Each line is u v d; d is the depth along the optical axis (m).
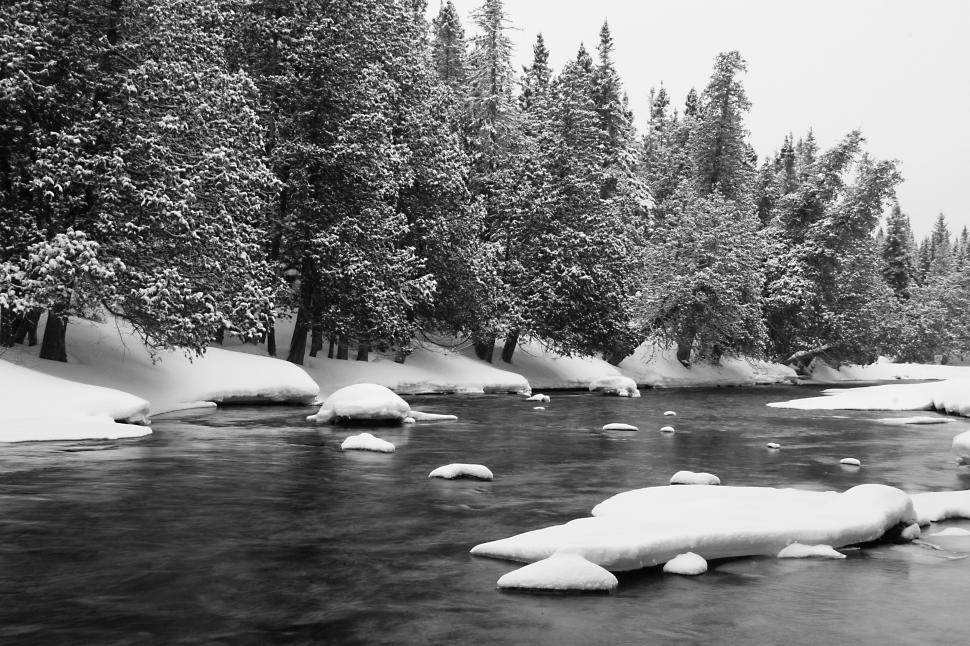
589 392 43.78
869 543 9.32
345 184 33.94
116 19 24.05
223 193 25.47
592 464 15.95
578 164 46.38
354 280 32.72
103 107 22.92
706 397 41.72
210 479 12.97
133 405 20.14
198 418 23.06
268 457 15.59
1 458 14.59
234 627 6.14
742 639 6.07
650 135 79.56
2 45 21.25
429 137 38.84
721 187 60.50
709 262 54.72
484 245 42.28
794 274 62.38
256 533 9.34
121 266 22.25
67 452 15.52
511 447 18.39
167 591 7.05
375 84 34.81
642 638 6.04
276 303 31.56
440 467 13.88
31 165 22.53
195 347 24.38
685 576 7.79
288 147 32.81
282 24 32.94
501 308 43.09
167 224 23.59
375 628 6.16
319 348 37.97
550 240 45.19
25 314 22.41
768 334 62.59
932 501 11.56
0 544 8.62
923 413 33.28
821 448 19.72
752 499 10.86
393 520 10.19
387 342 37.69
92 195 23.64
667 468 15.62
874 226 63.97
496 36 47.50
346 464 14.92
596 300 46.22
